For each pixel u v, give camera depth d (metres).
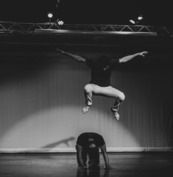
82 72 11.98
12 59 11.73
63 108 11.84
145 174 6.68
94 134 7.68
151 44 11.47
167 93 12.27
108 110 12.00
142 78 12.22
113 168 7.62
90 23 11.74
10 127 11.63
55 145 11.70
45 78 11.88
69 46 11.53
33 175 6.68
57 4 10.81
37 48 11.55
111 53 11.71
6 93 11.70
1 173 6.99
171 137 12.16
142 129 12.08
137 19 11.48
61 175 6.62
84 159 8.09
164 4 10.84
